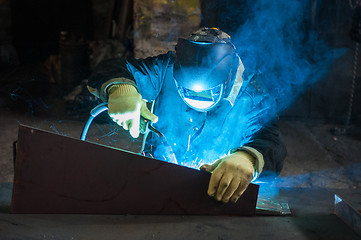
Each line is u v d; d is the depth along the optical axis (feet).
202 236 4.96
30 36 24.80
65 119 17.34
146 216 5.37
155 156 6.99
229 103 6.48
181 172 5.33
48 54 24.35
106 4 23.89
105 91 6.32
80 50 20.61
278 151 6.04
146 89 6.73
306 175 13.74
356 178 13.60
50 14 24.62
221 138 6.66
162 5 15.76
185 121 6.75
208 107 5.83
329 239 5.04
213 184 5.10
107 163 5.22
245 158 5.46
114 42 22.57
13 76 22.39
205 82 5.43
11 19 23.49
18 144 5.10
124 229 5.01
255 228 5.23
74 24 24.18
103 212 5.33
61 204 5.26
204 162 6.81
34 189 5.18
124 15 23.00
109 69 6.63
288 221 5.50
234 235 5.02
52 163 5.16
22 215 5.18
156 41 16.10
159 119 6.88
